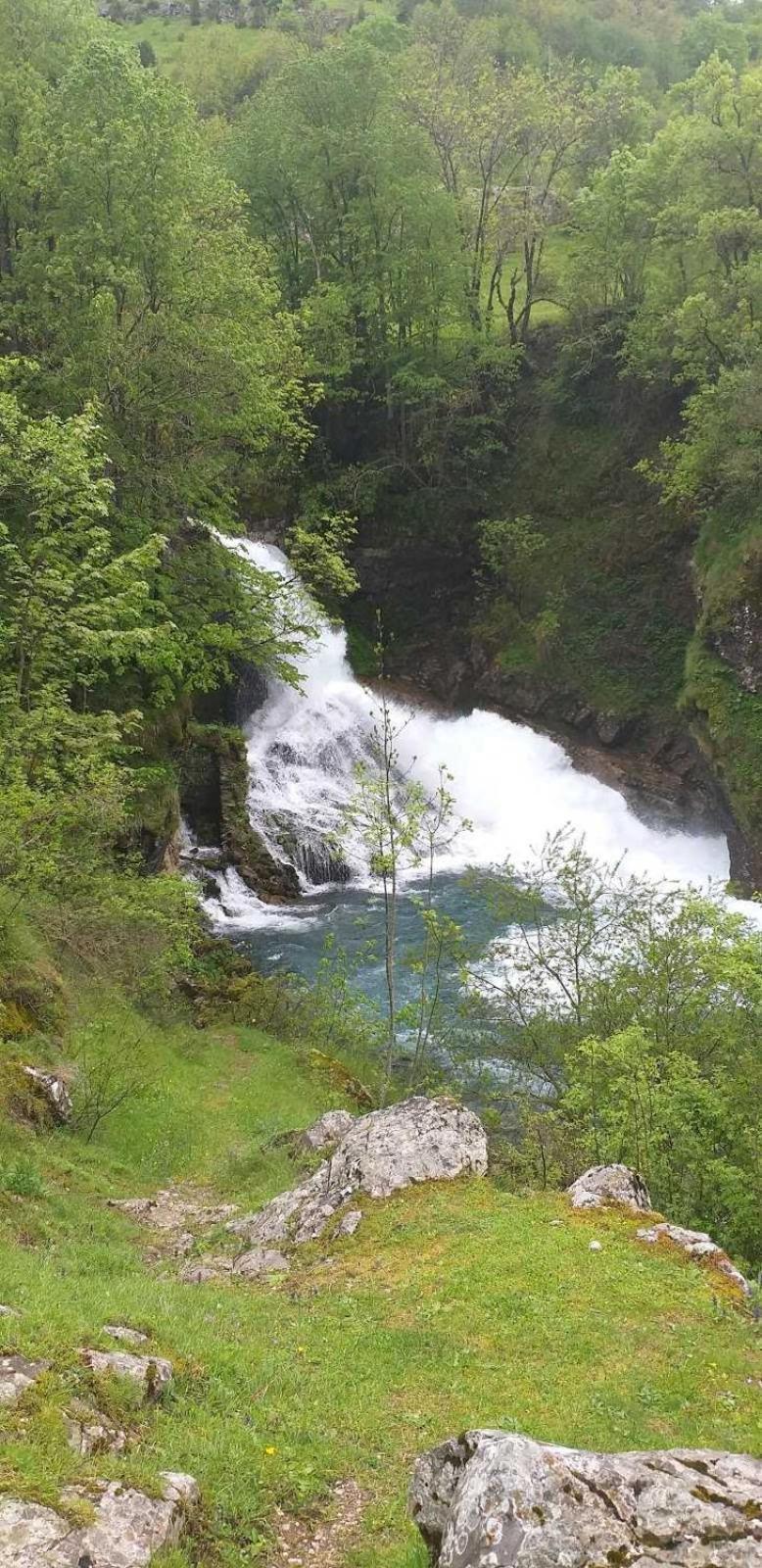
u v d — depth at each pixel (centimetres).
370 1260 1066
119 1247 1130
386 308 4606
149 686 2872
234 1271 1102
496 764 4156
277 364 3133
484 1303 938
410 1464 695
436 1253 1054
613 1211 1120
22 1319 684
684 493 3619
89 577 1912
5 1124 1344
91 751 1772
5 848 1567
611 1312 909
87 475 1828
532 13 7162
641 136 5269
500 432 4600
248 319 2933
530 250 4703
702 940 1605
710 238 3531
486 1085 1902
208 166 3167
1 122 2722
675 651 3984
